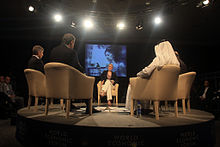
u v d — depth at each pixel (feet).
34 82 9.81
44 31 22.72
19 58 23.11
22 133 7.89
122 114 9.32
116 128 5.74
